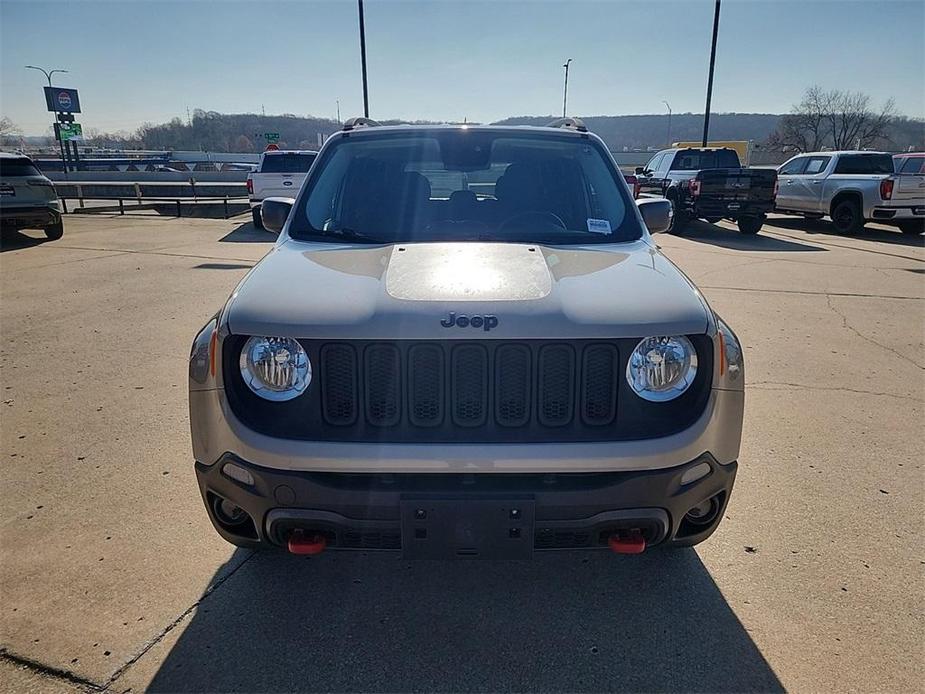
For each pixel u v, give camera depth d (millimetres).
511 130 3539
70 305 7375
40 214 12648
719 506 2316
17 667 2250
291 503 2119
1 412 4359
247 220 18203
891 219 13875
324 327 2096
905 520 3143
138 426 4156
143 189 26156
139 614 2520
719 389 2191
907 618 2498
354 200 3281
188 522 3117
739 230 15062
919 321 6809
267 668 2271
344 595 2650
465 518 2066
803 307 7414
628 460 2078
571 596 2648
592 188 3344
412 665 2293
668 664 2293
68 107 52469
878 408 4500
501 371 2102
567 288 2291
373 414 2127
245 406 2182
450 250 2713
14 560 2828
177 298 7754
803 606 2568
